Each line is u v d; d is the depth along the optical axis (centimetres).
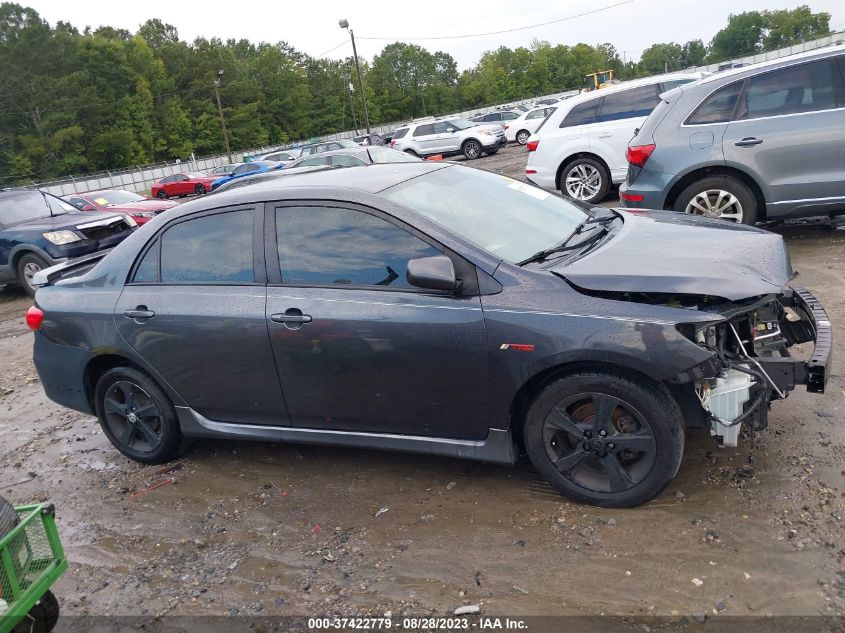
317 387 384
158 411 450
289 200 391
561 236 396
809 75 659
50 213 1189
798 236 752
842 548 293
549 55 12656
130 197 2034
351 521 370
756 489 338
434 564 325
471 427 359
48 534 269
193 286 415
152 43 10262
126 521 406
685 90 720
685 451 379
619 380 320
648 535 320
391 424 378
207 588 334
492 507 361
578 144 1105
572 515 344
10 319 1006
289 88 10056
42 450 525
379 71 11075
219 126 9250
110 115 8069
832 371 445
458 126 3034
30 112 7506
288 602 315
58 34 7894
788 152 664
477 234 369
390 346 355
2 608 239
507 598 296
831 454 357
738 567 292
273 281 389
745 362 327
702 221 417
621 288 320
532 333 326
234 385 410
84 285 461
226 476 441
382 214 365
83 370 464
